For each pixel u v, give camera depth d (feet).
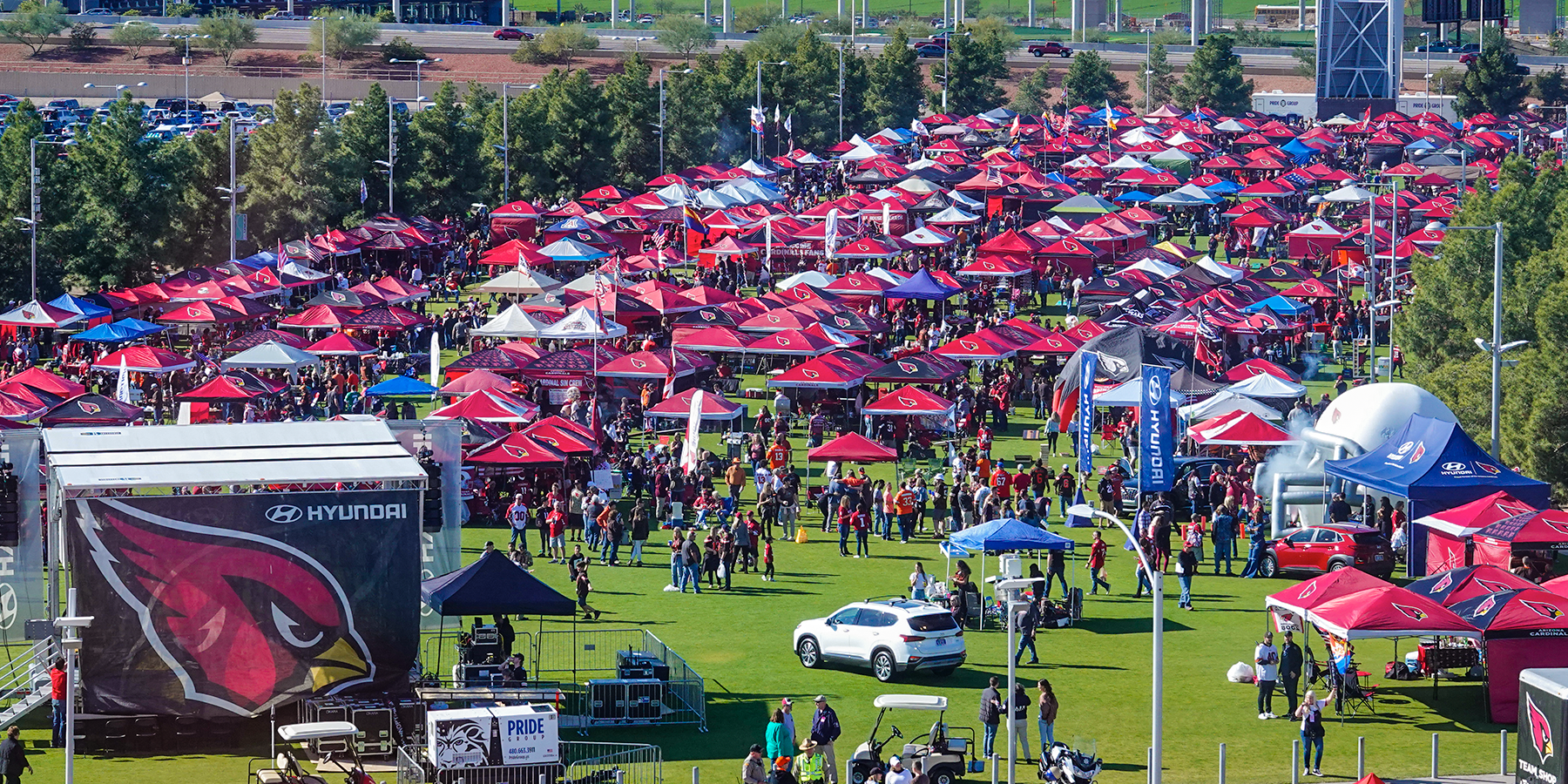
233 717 231.09
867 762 211.00
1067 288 626.23
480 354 454.81
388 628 236.63
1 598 252.42
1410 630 236.22
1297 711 220.43
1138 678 258.57
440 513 246.27
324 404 462.19
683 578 312.71
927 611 258.16
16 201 625.82
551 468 358.23
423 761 213.46
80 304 518.37
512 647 271.69
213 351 501.56
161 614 227.81
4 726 232.94
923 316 572.51
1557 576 310.45
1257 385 426.51
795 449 437.58
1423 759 222.69
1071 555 309.01
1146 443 327.67
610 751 224.94
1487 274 421.18
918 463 416.05
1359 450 348.79
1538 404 348.59
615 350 482.28
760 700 247.70
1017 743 228.02
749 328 504.43
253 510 230.89
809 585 317.01
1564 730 176.86
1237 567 333.01
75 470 232.53
